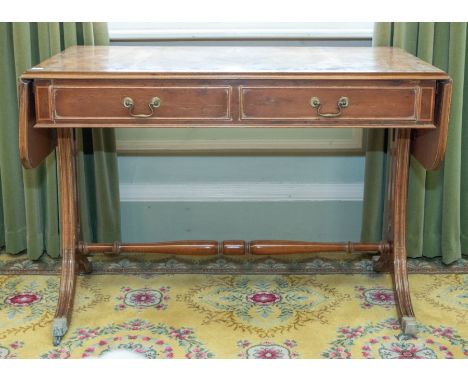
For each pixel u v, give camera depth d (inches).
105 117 84.7
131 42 117.9
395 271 102.3
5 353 90.7
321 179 124.0
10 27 111.2
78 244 106.2
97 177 115.6
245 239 125.0
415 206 115.9
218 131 121.3
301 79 83.6
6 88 112.4
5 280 111.7
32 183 114.6
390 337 95.0
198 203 124.3
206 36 116.9
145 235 125.0
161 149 121.5
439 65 112.3
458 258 117.3
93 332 96.3
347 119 85.2
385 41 111.1
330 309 102.7
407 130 100.3
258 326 97.8
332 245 106.7
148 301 105.2
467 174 116.3
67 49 104.7
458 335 95.5
